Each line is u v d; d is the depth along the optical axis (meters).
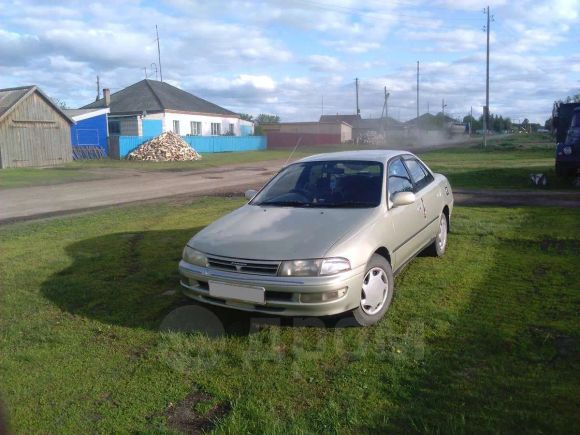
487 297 4.79
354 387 3.32
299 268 3.91
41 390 3.41
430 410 3.02
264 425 2.92
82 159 31.36
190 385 3.44
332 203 4.95
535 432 2.78
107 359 3.84
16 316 4.74
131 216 10.37
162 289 5.38
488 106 39.78
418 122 75.31
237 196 13.63
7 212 11.80
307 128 59.47
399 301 4.77
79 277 5.92
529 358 3.59
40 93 26.38
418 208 5.42
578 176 13.69
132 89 42.88
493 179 14.94
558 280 5.20
